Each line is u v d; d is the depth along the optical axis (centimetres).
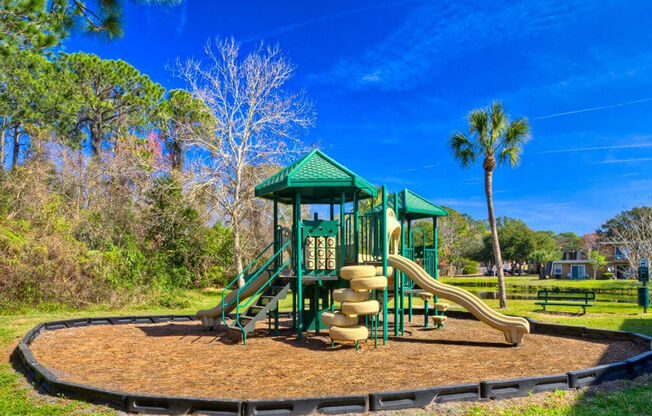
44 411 443
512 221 8169
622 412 439
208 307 1650
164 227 2281
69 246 1492
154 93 2981
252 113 2297
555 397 483
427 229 4319
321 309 1070
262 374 601
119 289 1547
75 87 2767
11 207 1630
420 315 1388
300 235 921
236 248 2289
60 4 824
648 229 2456
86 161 2327
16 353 729
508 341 838
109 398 455
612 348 809
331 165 938
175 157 2827
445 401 460
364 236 959
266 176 2384
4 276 1321
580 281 4172
